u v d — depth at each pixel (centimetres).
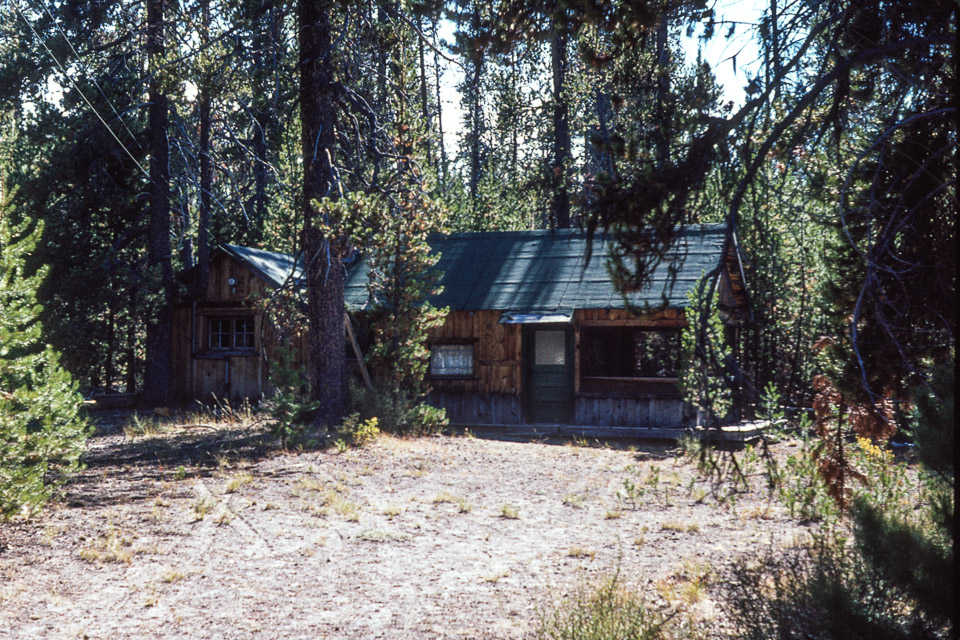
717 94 467
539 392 1834
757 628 514
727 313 1730
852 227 494
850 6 434
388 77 1520
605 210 454
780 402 1720
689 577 696
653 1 511
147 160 2277
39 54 2239
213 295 2141
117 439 1505
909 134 467
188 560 734
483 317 1873
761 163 427
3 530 779
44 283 2109
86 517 852
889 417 579
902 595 437
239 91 1672
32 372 862
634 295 1702
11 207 846
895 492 793
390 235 1532
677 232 455
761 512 962
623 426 1752
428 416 1667
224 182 2603
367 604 634
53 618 573
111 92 2130
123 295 2211
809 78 468
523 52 611
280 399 1364
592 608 578
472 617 604
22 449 823
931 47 441
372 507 981
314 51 1487
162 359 2141
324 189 1520
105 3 2039
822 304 620
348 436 1452
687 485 1145
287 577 701
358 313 1888
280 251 2661
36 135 2319
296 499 992
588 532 891
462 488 1123
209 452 1305
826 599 436
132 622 576
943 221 493
